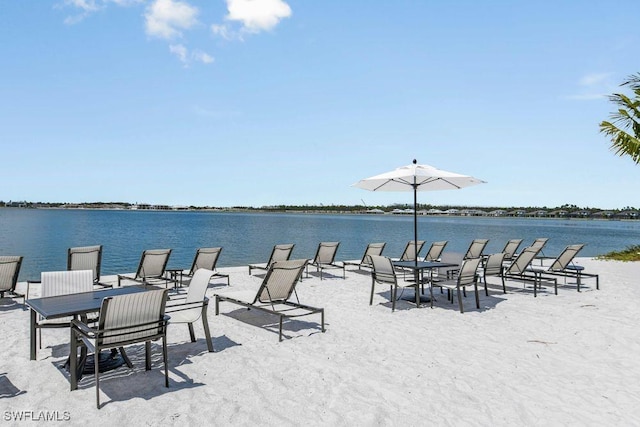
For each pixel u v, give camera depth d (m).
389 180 8.48
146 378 4.06
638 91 14.54
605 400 3.62
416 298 7.27
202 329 5.83
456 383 3.97
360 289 9.09
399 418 3.28
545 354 4.81
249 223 71.94
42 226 46.38
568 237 43.47
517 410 3.43
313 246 26.08
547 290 8.96
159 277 8.52
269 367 4.38
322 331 5.68
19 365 4.38
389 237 37.53
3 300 7.57
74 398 3.61
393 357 4.70
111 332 3.61
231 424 3.18
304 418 3.28
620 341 5.30
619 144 13.80
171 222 70.88
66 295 4.69
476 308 7.19
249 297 6.18
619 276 11.15
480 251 11.98
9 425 3.14
